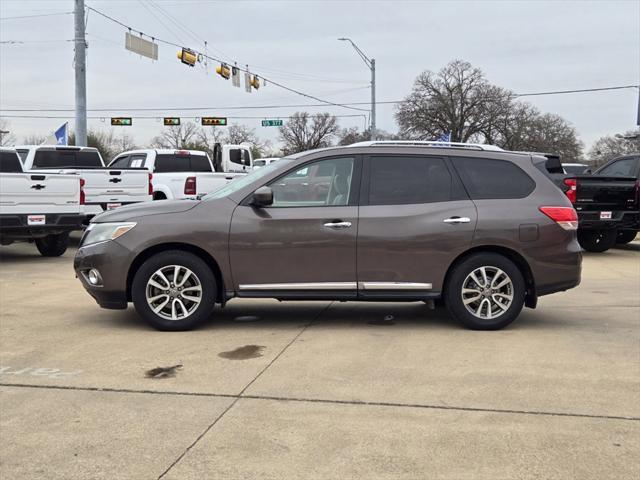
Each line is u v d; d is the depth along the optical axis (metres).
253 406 4.18
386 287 6.11
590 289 8.84
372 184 6.20
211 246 6.05
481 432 3.78
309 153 6.28
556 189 6.35
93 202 12.62
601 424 3.91
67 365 5.05
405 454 3.49
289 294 6.12
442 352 5.46
